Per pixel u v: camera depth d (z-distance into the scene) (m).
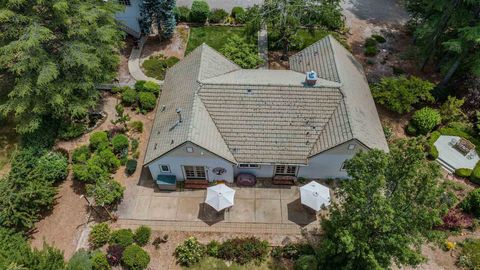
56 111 32.59
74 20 32.12
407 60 43.28
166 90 34.56
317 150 29.23
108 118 36.84
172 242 28.78
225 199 28.97
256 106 30.38
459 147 34.22
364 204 20.98
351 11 50.00
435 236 21.72
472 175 32.19
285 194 31.67
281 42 43.47
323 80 32.31
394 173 22.27
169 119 30.77
